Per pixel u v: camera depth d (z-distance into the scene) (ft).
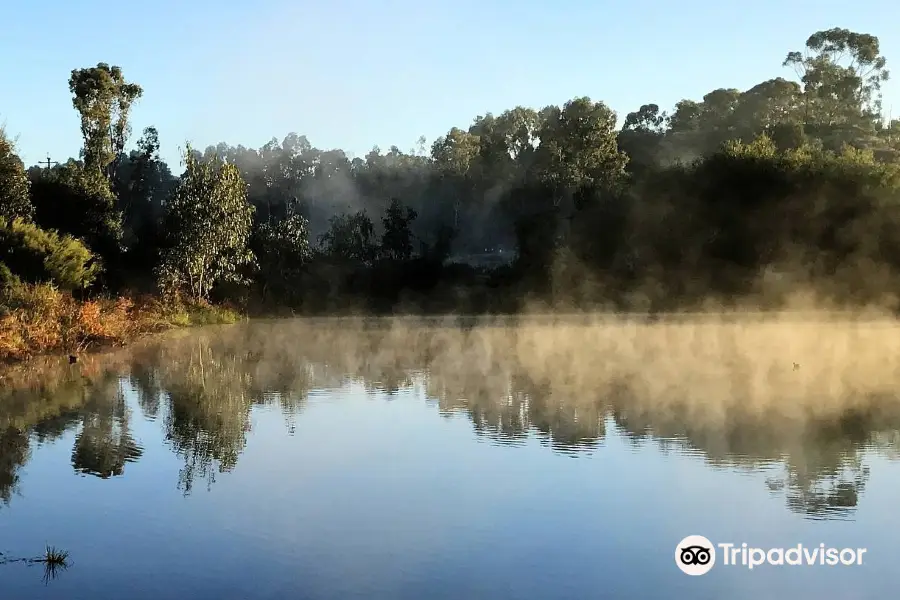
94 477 33.86
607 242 171.73
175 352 86.12
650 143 337.93
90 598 21.68
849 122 309.22
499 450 38.52
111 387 59.52
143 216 238.07
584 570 23.67
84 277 101.14
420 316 159.43
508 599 21.67
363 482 32.94
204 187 131.44
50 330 79.05
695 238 159.84
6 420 46.26
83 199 149.07
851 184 148.36
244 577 23.07
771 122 313.73
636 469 34.73
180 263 131.44
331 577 23.07
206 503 30.09
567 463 35.94
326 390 58.54
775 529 27.27
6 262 92.22
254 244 167.32
